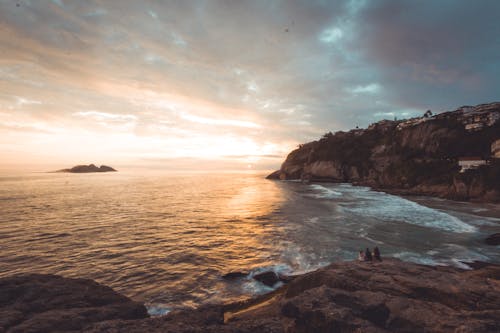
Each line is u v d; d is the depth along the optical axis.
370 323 5.77
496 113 60.44
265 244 19.81
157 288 12.89
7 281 10.08
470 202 41.41
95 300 9.62
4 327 7.09
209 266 15.70
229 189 75.88
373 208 35.91
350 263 11.32
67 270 15.43
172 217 32.19
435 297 7.82
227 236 22.59
